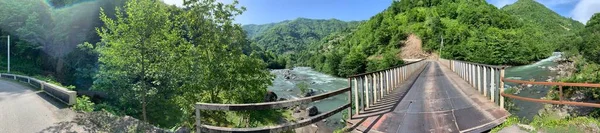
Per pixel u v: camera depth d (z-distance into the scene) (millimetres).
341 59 57531
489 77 7734
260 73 11125
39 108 9344
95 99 16562
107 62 8781
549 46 69688
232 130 4285
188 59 9555
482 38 65625
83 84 20672
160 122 12797
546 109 11078
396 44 77188
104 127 7082
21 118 8055
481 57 59438
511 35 69062
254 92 10953
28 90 13992
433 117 5781
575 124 4566
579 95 11305
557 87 12781
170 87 9102
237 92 10516
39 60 26391
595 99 10695
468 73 11891
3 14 26578
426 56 71500
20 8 26719
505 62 56812
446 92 9188
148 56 8375
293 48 195375
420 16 90000
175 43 9672
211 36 10047
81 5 24297
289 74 54688
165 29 9109
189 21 10016
